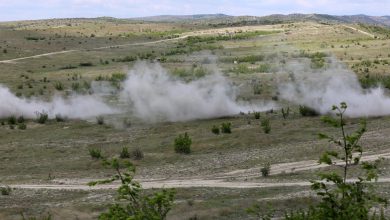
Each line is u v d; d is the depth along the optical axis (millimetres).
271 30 170375
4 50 115312
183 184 30281
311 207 7688
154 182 31406
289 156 35312
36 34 158250
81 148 42562
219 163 35562
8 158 40312
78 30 186500
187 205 23688
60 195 29234
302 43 122125
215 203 23719
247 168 33594
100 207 25125
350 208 7141
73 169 36469
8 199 28703
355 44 112375
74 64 99938
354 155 32812
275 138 40938
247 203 23188
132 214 7992
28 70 91312
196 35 166250
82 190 30188
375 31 162375
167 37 164625
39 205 26750
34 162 39000
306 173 29922
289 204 22391
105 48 130375
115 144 43312
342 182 7395
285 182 28312
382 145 35344
